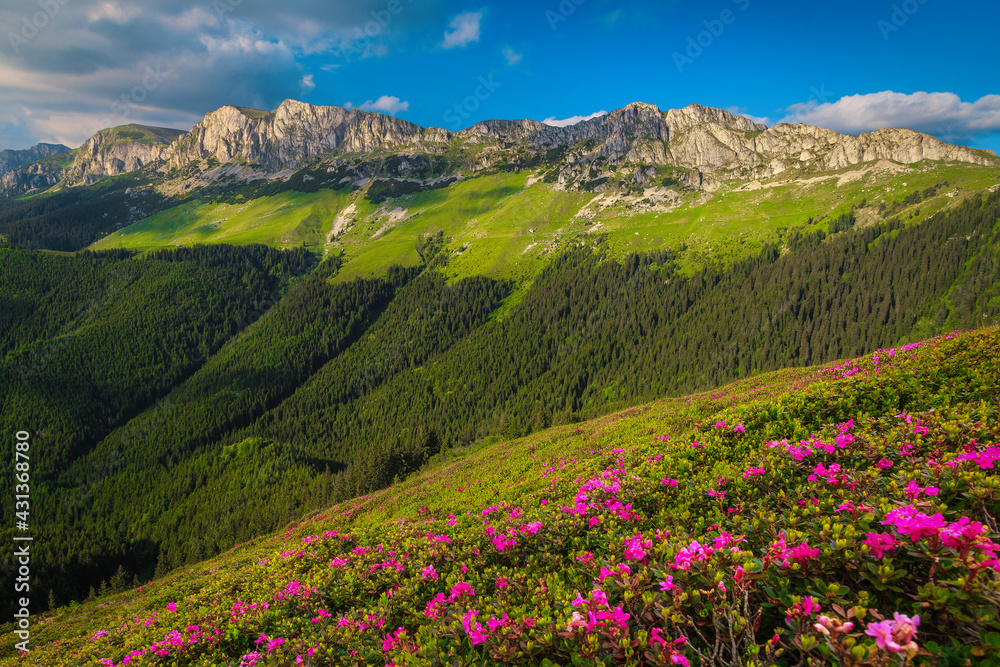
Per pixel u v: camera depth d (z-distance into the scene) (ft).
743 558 13.23
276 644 26.07
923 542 11.09
